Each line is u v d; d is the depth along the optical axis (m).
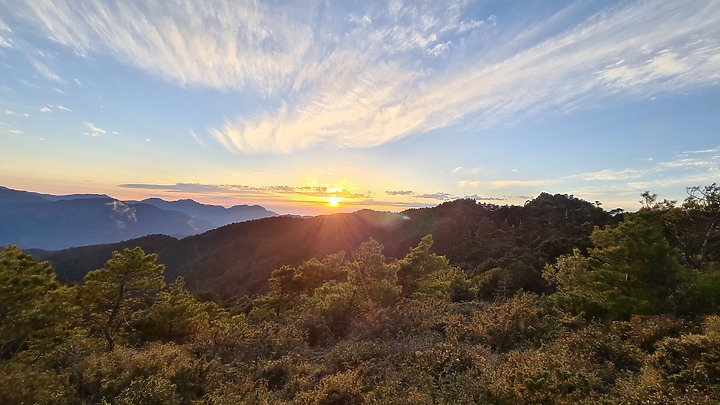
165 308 21.75
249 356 11.39
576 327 11.41
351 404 6.92
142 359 9.63
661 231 14.14
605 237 15.64
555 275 20.36
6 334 14.16
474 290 30.47
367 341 11.25
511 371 6.75
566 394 5.85
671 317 9.87
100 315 20.12
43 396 7.25
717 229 15.77
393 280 23.97
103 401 6.99
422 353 8.96
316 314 17.75
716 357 6.10
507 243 60.78
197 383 8.35
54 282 16.44
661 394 5.37
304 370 9.44
